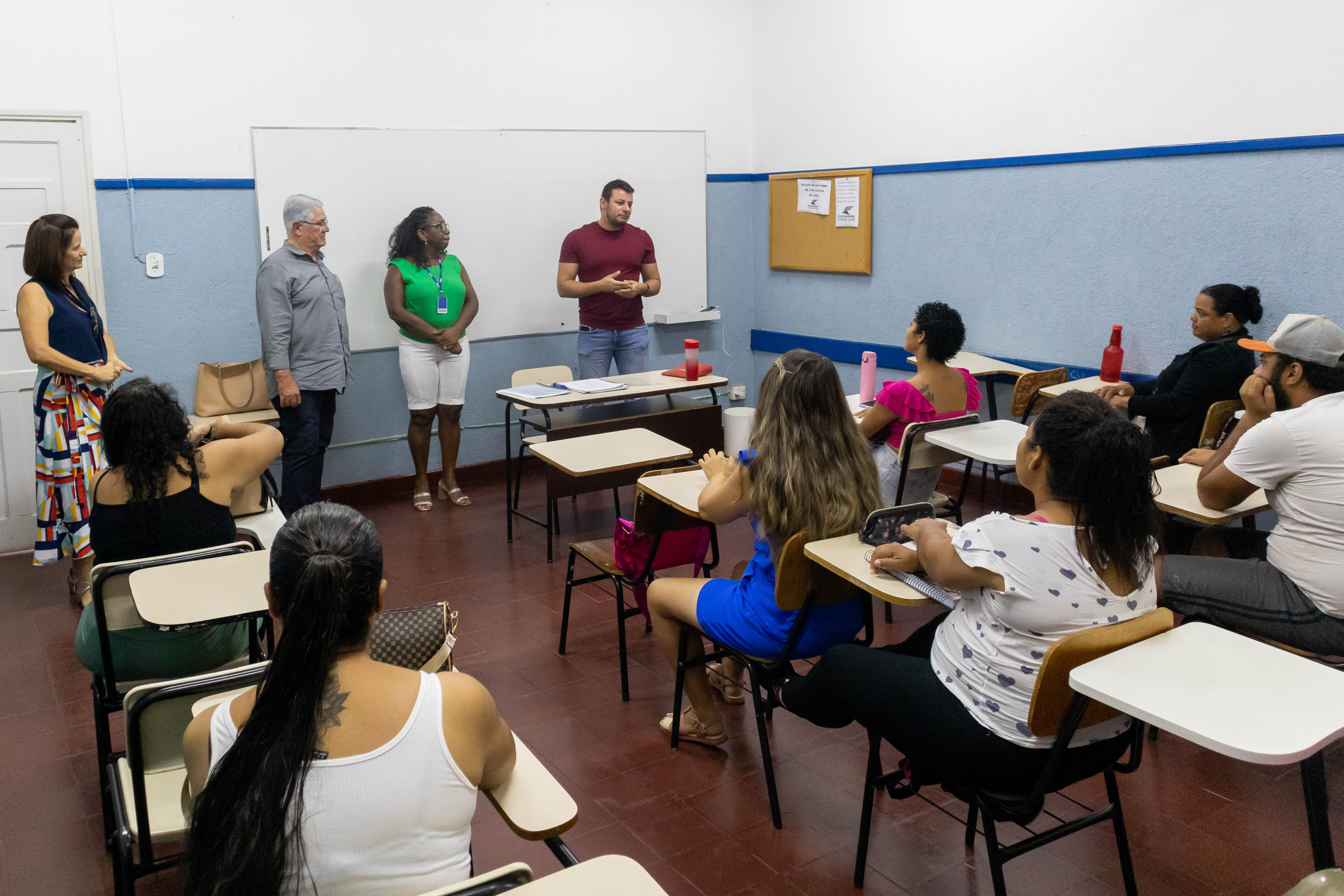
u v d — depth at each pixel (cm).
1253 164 397
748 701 307
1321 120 376
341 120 497
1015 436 325
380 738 117
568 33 555
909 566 203
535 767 147
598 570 421
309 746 113
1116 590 171
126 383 227
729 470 254
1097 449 165
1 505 443
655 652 343
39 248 363
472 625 366
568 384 469
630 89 582
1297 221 387
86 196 442
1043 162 470
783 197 615
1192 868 223
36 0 420
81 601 382
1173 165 423
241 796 112
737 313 652
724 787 259
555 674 326
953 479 531
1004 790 180
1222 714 141
